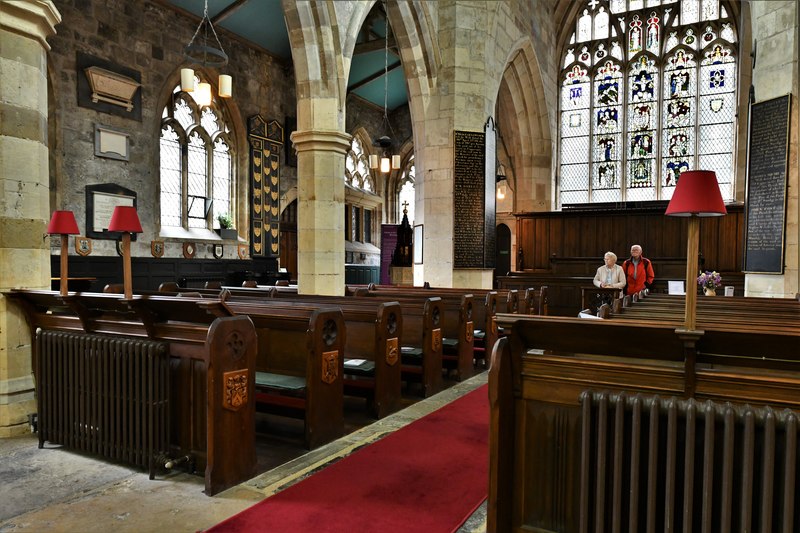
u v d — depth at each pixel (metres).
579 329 2.67
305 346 4.90
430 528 3.10
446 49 12.34
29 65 4.78
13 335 4.78
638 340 2.65
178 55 14.68
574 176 19.91
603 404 2.46
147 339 4.09
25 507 3.33
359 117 21.83
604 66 19.47
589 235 17.72
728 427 2.22
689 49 18.33
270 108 17.91
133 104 13.57
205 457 3.79
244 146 16.97
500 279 14.77
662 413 2.39
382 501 3.45
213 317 3.77
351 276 21.42
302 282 8.91
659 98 18.70
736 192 17.17
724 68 17.89
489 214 12.70
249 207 17.19
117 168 13.23
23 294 4.68
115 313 4.37
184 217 15.47
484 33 12.45
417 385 6.70
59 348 4.28
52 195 11.90
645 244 16.95
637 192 19.05
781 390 2.33
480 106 12.42
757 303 5.57
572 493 2.70
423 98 12.41
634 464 2.39
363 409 5.64
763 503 2.16
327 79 8.77
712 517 2.38
